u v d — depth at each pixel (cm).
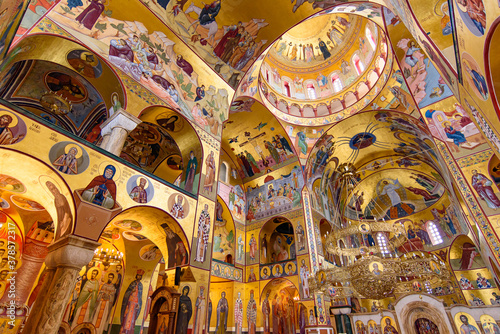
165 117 1211
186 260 1005
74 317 1244
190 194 1115
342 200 2481
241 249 1922
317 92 2094
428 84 1310
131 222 1047
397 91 1595
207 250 1087
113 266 1423
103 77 1019
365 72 1808
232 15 1263
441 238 2236
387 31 1320
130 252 1453
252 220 2023
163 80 1173
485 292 1927
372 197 2541
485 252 1394
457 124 1223
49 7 835
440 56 779
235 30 1320
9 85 1009
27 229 1136
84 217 746
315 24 1953
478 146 1155
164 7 1124
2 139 654
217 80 1412
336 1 1260
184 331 888
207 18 1235
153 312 929
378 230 1112
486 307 1144
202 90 1353
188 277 977
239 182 2153
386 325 1298
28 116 710
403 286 1473
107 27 1009
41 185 786
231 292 1741
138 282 1465
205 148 1263
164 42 1195
